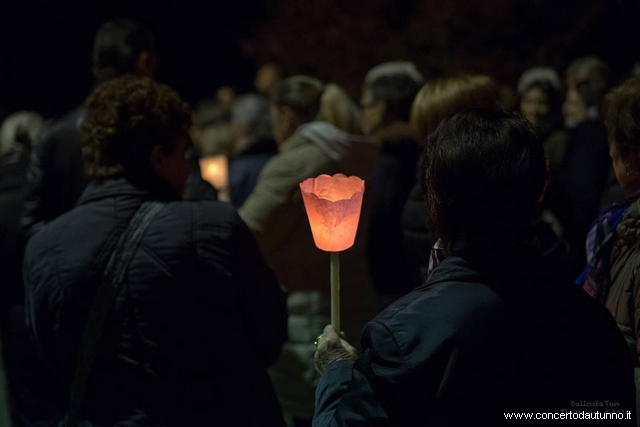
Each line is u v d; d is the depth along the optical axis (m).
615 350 1.89
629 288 2.25
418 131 3.27
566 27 8.88
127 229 2.54
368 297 3.83
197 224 2.56
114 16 12.59
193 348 2.53
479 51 8.78
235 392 2.58
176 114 2.70
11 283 4.12
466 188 1.85
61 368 2.58
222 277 2.55
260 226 3.71
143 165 2.65
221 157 6.16
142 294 2.49
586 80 5.55
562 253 3.00
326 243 2.21
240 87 12.78
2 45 12.31
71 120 3.74
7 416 4.04
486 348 1.78
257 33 10.37
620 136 2.42
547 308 1.84
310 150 3.73
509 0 8.77
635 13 8.92
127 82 2.71
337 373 2.04
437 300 1.82
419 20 8.98
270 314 2.68
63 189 3.74
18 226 4.11
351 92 8.99
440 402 1.76
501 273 1.84
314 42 9.22
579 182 4.51
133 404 2.49
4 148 4.50
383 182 3.89
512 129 1.87
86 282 2.50
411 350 1.78
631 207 2.31
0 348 4.11
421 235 3.25
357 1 9.30
